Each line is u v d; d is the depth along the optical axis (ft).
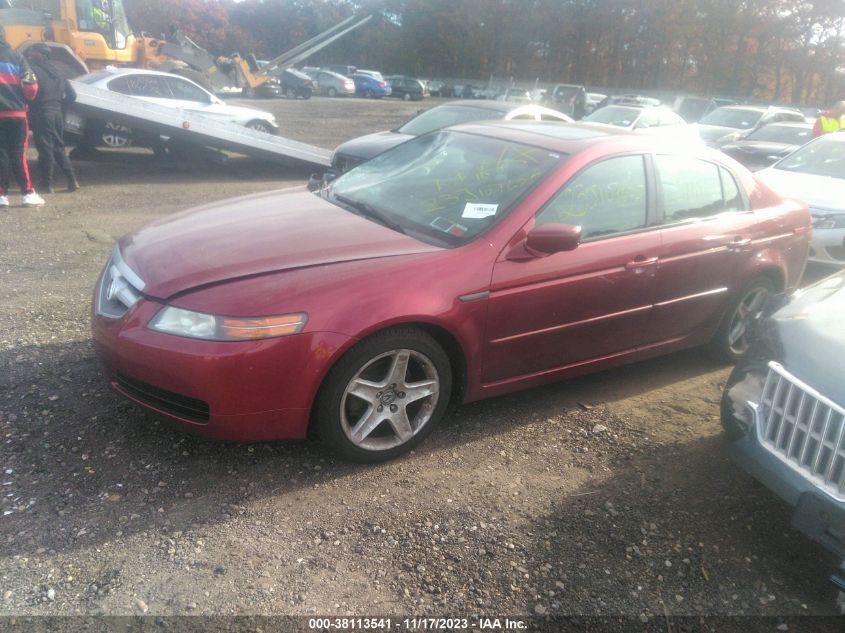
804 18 162.81
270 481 10.37
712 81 176.76
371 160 15.29
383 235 11.54
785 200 16.38
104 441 10.98
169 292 9.91
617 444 12.28
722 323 15.38
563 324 12.28
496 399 13.64
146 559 8.64
